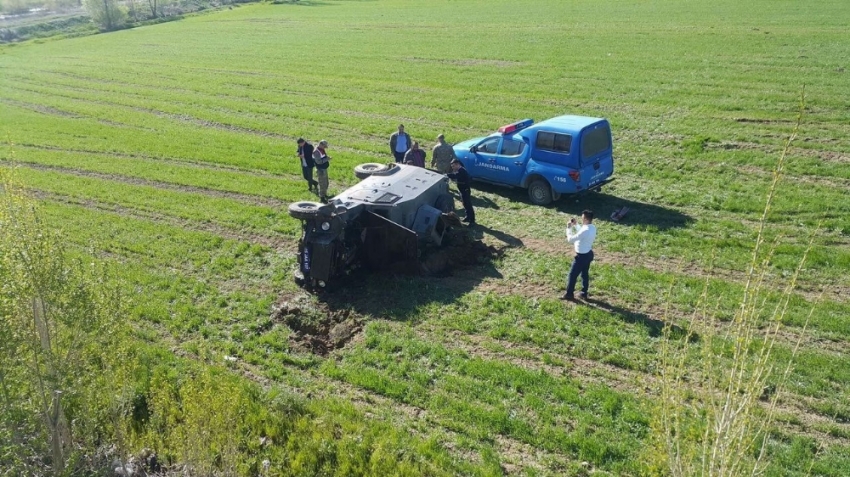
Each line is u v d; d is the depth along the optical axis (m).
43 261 8.32
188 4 107.50
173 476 9.15
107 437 9.94
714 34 43.03
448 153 18.98
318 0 94.69
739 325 6.18
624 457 9.06
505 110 29.59
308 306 13.84
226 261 16.17
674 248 15.45
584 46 43.19
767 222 16.53
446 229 16.33
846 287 13.27
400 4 79.75
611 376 10.91
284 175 23.08
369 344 12.33
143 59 52.75
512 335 12.30
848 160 20.23
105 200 21.25
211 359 12.02
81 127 32.00
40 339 8.56
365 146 25.89
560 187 18.16
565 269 14.75
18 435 8.72
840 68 31.42
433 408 10.41
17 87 44.34
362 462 9.22
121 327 9.41
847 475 8.48
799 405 9.88
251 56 50.34
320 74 41.44
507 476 8.92
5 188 9.00
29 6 139.50
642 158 22.02
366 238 14.87
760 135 23.16
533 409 10.21
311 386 11.21
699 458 7.74
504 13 63.16
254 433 9.97
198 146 27.30
